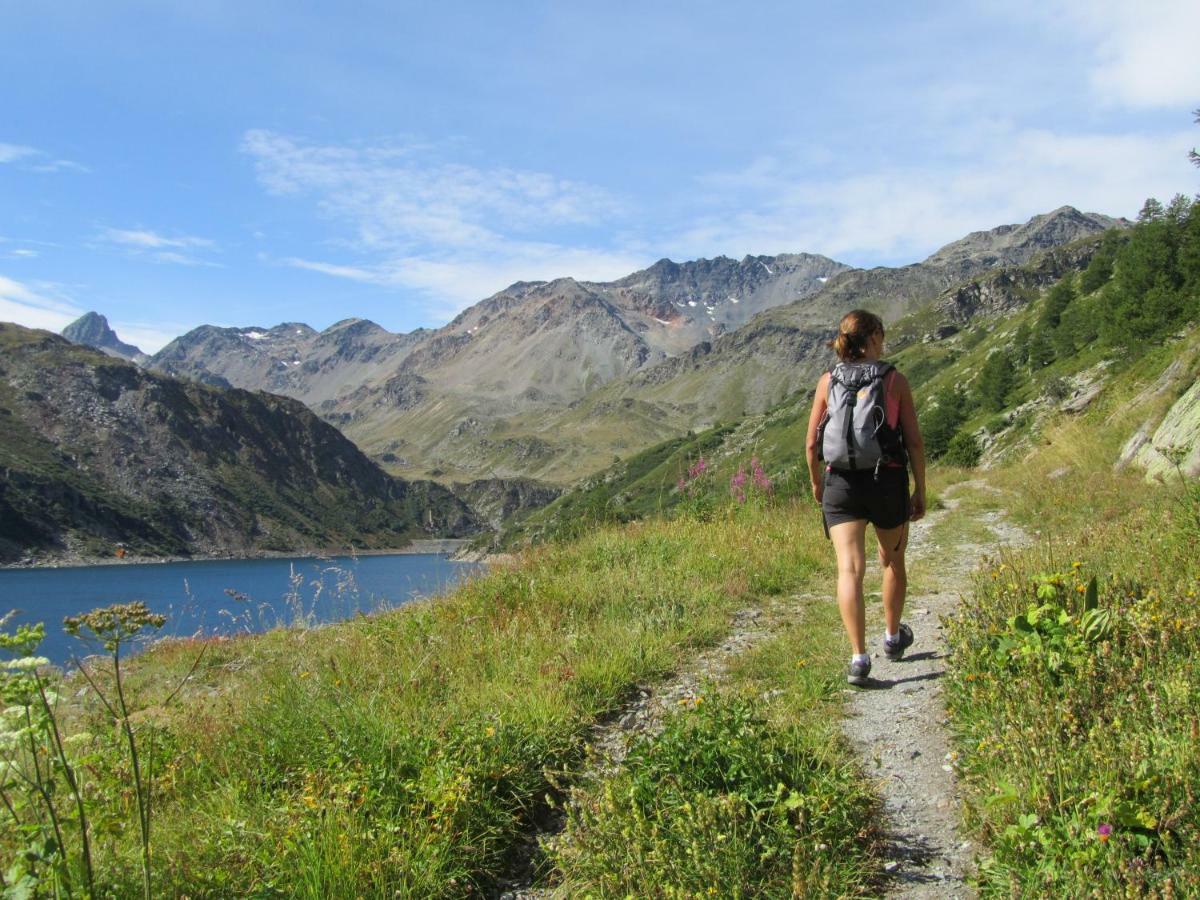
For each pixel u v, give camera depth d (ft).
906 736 14.42
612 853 10.52
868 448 16.22
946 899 9.64
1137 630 13.61
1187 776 9.52
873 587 27.73
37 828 9.04
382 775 12.89
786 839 10.57
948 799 12.08
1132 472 46.16
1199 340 57.41
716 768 12.12
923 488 16.97
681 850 10.41
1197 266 155.43
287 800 12.45
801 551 33.30
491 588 28.19
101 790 11.82
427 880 10.80
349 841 11.04
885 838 11.19
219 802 12.96
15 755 9.27
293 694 17.29
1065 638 13.66
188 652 30.73
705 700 13.58
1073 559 21.31
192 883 10.37
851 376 16.67
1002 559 22.76
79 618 9.09
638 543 35.14
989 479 76.84
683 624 23.34
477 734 14.11
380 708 15.94
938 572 30.40
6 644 8.61
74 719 16.43
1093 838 8.86
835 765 12.63
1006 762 11.50
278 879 10.48
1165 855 9.11
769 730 13.16
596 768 14.07
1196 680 12.03
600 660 19.36
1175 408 45.55
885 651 18.69
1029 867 9.26
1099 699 12.17
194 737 16.06
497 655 20.06
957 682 14.87
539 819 13.38
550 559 33.14
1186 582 16.46
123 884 10.10
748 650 20.70
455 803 12.05
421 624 24.26
